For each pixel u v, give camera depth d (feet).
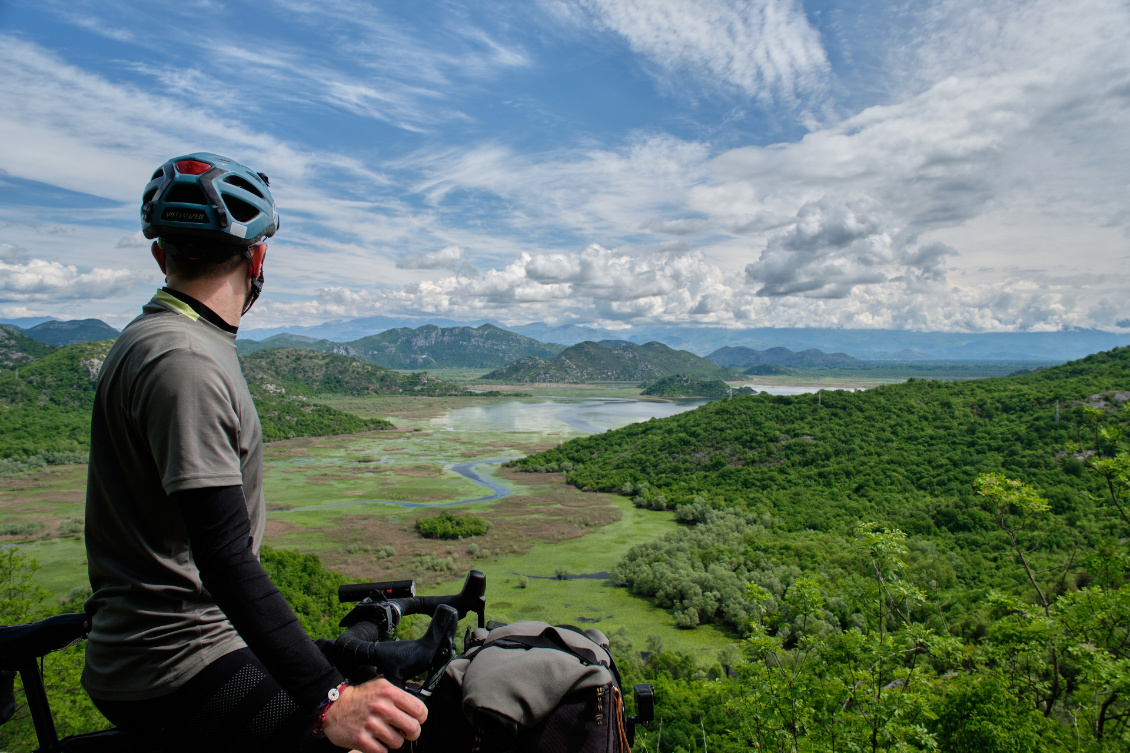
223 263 7.60
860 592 38.32
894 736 30.96
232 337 7.79
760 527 219.61
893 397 361.71
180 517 6.89
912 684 32.68
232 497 6.24
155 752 7.32
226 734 6.84
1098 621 33.35
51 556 180.04
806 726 33.55
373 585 8.80
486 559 189.47
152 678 6.73
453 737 7.79
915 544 184.14
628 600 156.46
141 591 6.77
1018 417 305.32
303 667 6.09
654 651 125.80
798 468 295.48
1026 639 34.53
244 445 7.16
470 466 356.59
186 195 7.14
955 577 149.38
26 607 59.77
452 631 6.61
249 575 6.08
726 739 50.47
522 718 7.01
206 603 7.23
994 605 37.40
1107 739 31.83
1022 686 35.65
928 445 297.33
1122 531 163.84
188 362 6.38
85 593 120.47
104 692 6.89
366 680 6.93
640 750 70.49
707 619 143.02
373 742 5.91
